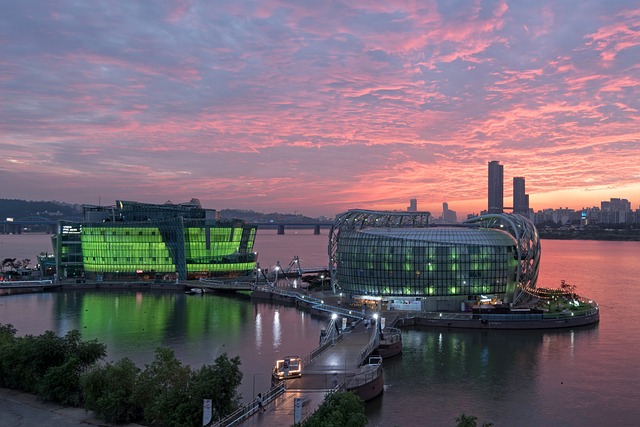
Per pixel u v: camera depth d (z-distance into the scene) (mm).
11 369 87375
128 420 73750
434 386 99438
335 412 60469
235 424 69062
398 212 192875
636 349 127062
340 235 194375
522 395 94938
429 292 173250
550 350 126000
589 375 106625
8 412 77625
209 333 145125
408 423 81625
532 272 185125
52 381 81062
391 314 160000
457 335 142375
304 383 87125
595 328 151500
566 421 83688
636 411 87938
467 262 172375
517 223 183625
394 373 107562
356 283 183875
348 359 102750
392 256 175625
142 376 75562
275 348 127562
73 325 156375
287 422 70000
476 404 90438
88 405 76625
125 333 145000
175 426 67562
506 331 146875
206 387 69938
